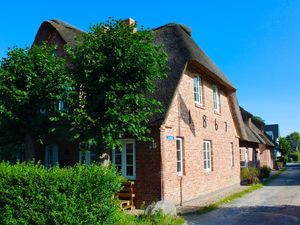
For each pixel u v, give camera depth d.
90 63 11.32
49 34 17.06
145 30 11.89
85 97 11.64
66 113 11.63
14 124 12.97
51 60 12.74
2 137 13.80
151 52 11.48
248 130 31.48
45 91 12.52
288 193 18.69
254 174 25.34
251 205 14.61
